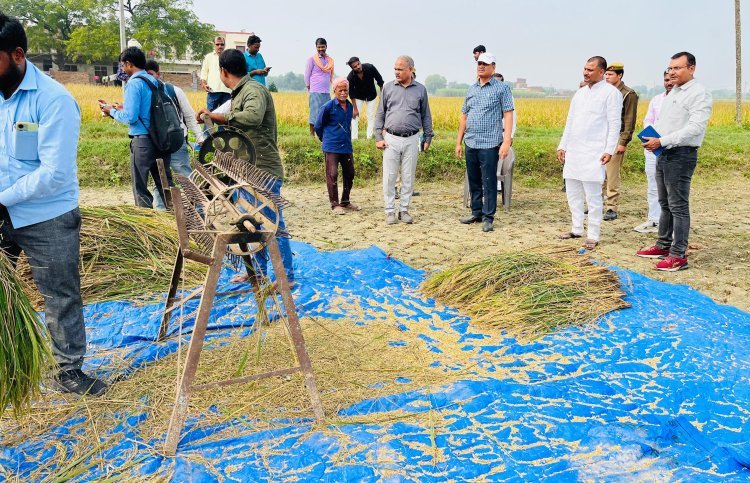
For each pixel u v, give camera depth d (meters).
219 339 4.14
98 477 2.75
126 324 4.36
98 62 70.62
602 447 2.92
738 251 6.72
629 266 6.09
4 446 2.99
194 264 5.49
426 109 7.85
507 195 9.02
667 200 6.10
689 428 3.08
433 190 10.88
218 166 3.97
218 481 2.70
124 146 11.65
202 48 69.25
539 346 4.13
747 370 3.75
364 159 11.55
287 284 3.08
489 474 2.75
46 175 3.02
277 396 3.42
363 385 3.58
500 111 7.34
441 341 4.27
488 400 3.34
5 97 3.05
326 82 11.84
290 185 11.06
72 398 3.39
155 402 3.34
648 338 4.21
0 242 3.30
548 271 5.04
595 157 6.46
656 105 7.21
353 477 2.71
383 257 6.06
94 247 5.24
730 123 25.02
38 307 4.50
